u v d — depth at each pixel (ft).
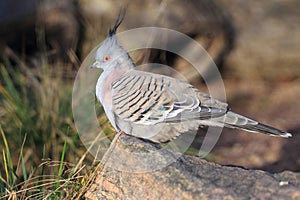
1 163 32.37
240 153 38.27
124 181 24.06
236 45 44.86
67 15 44.83
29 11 45.62
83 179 26.11
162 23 43.32
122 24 43.11
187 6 44.06
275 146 38.81
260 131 25.45
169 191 22.53
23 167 28.32
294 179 22.36
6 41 46.50
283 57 44.47
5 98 36.50
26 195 27.66
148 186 23.20
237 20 44.91
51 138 33.01
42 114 34.17
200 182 22.36
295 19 44.70
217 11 44.62
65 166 30.45
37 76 40.68
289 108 43.04
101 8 43.98
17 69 40.50
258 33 44.55
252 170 23.20
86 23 44.42
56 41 44.93
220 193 21.75
